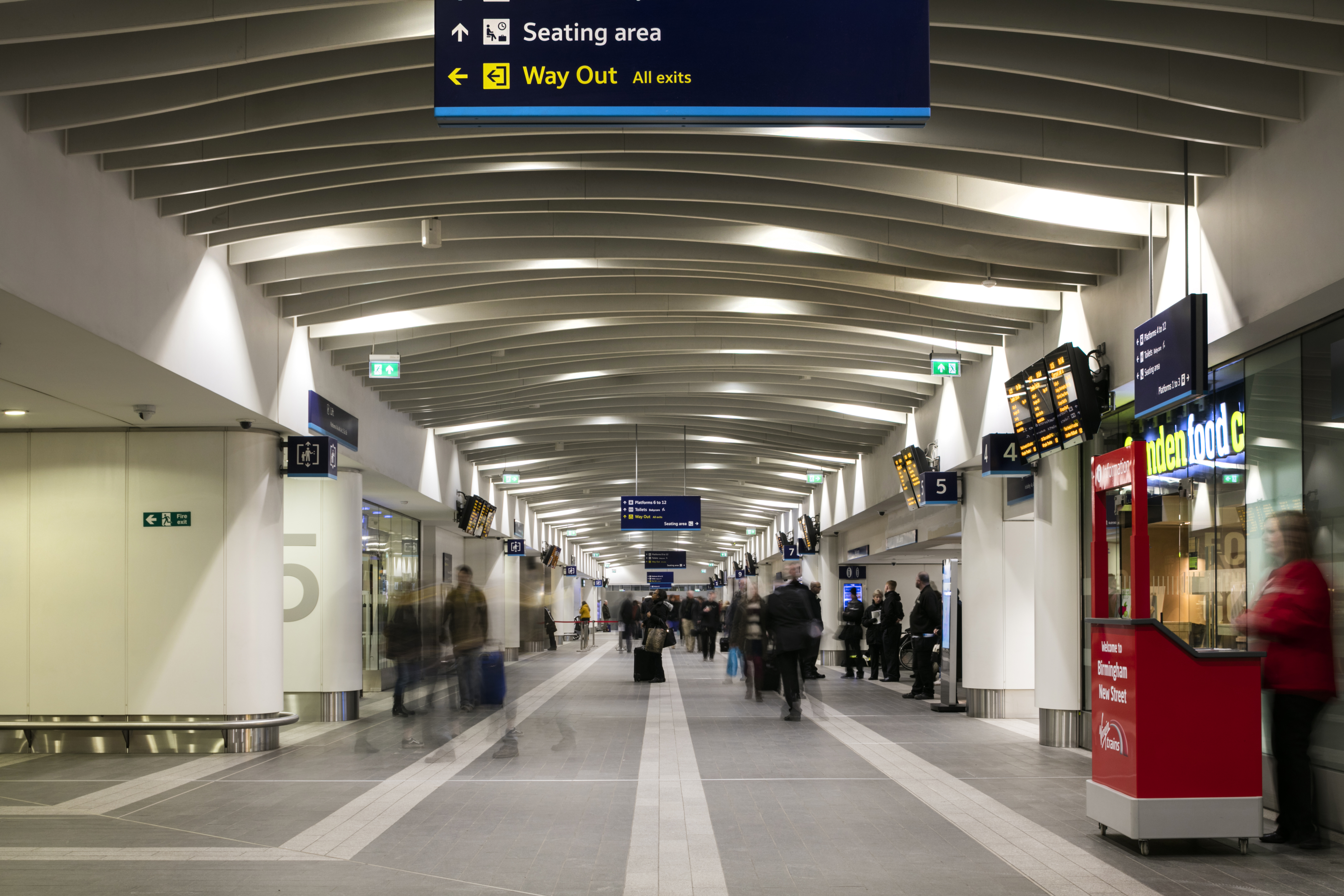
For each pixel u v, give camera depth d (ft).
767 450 80.33
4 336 25.86
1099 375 33.73
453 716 44.83
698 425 69.67
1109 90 23.61
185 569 39.29
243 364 35.63
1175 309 26.13
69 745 38.86
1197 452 31.50
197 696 38.93
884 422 62.80
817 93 16.83
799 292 39.42
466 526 75.72
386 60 22.06
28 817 26.40
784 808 26.89
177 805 27.99
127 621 39.14
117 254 26.91
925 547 71.72
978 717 49.14
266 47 21.04
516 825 24.97
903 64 16.90
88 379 31.01
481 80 16.78
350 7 20.86
